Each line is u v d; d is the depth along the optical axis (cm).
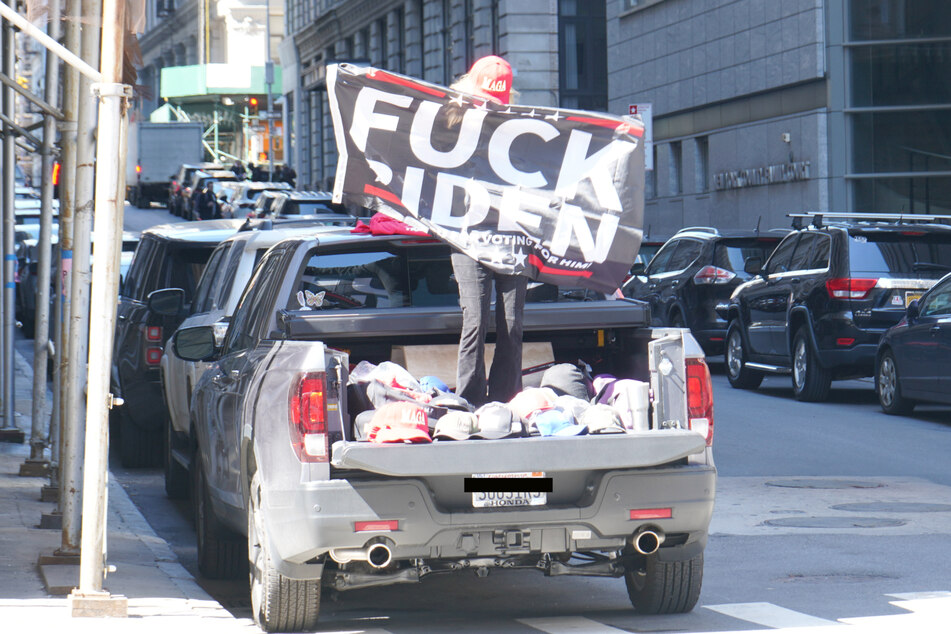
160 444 1788
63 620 902
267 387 877
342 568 865
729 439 1978
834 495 1523
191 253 1733
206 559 1112
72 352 1076
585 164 956
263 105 13938
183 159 9850
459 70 8019
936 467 1728
